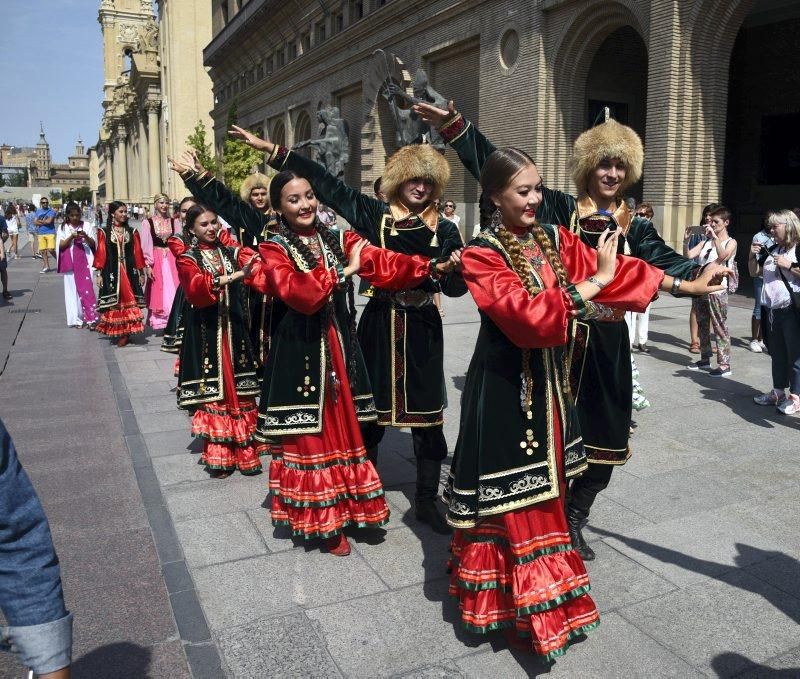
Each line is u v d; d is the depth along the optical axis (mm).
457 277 3689
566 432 2777
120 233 9492
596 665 2797
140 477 4863
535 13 15656
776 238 6094
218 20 47656
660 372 7754
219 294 4742
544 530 2725
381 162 23812
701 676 2730
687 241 9352
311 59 28078
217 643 2957
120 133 90375
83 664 2859
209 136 55938
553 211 3557
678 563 3592
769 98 17578
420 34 20328
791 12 16766
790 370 6180
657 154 13094
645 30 13305
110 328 9555
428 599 3295
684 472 4816
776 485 4586
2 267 13820
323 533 3594
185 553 3764
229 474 4906
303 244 3586
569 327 3268
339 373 3664
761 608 3193
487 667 2791
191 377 4773
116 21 97938
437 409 3998
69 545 3902
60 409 6598
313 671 2770
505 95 16906
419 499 4105
